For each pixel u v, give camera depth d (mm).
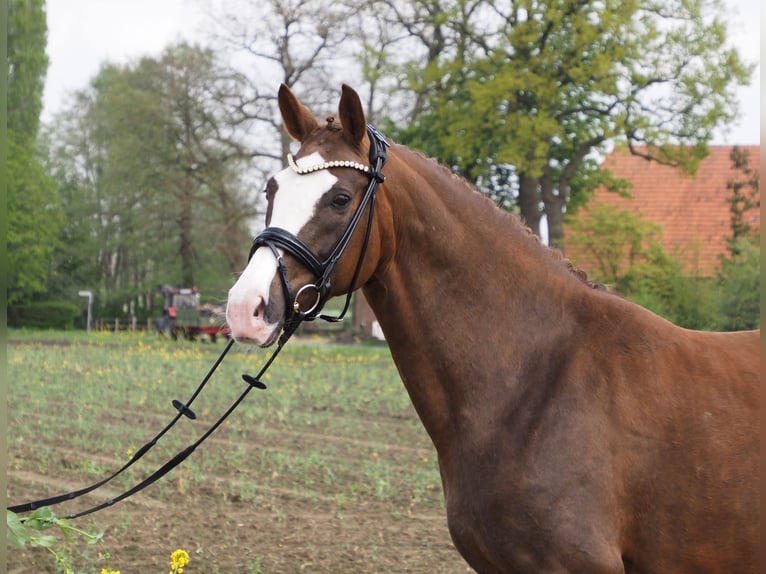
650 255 23484
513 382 3162
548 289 3273
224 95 34344
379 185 3137
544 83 24484
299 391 14117
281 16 31469
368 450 9523
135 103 35531
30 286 37969
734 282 18766
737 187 26156
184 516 6840
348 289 3080
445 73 26219
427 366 3232
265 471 8398
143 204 38469
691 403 3068
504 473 3049
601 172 28359
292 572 5574
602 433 3016
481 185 27828
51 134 46344
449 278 3229
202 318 31000
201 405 12516
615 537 2975
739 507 2979
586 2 24750
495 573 3125
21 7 29594
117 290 44656
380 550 6051
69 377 15547
